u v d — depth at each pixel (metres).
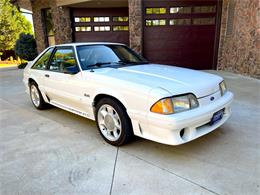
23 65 11.65
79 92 3.05
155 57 8.23
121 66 3.19
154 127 2.23
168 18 7.84
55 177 2.13
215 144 2.67
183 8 7.74
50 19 10.23
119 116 2.57
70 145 2.78
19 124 3.54
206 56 8.25
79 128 3.32
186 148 2.61
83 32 9.37
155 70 2.93
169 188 1.93
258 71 6.12
